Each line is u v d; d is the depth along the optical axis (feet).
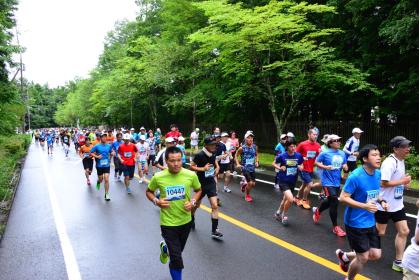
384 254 18.86
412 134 51.80
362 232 14.08
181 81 89.71
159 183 14.94
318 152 29.30
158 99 111.24
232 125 88.33
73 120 296.71
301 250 19.53
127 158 36.88
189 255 19.01
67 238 22.44
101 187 40.86
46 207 31.30
